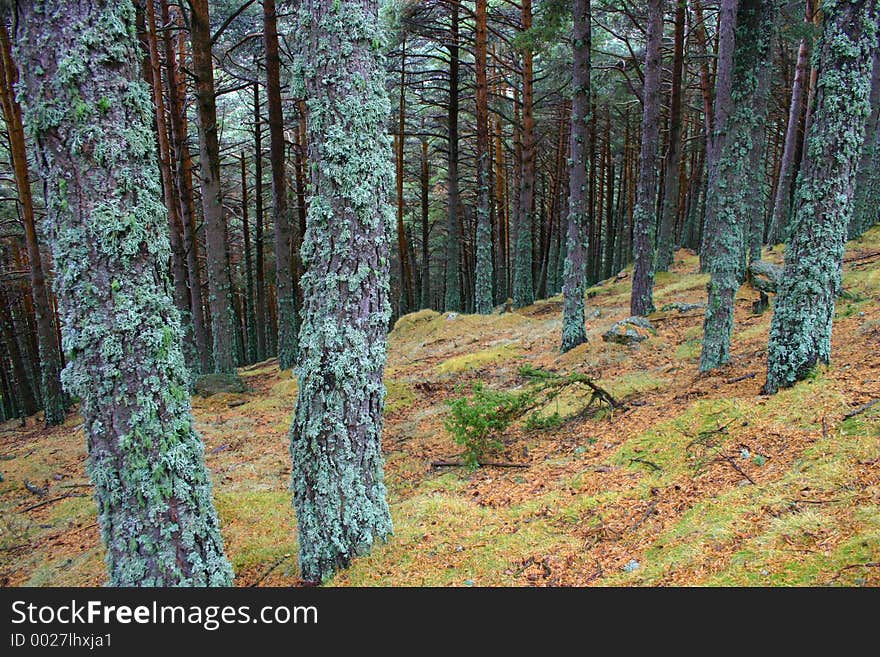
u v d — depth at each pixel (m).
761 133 13.12
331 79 4.26
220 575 3.92
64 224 3.32
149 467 3.56
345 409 4.47
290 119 17.44
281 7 16.39
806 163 5.29
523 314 16.41
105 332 3.39
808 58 15.31
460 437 6.34
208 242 13.39
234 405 11.97
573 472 5.48
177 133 14.09
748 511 3.81
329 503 4.45
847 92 4.96
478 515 4.98
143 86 3.49
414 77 22.11
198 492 3.81
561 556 4.01
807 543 3.32
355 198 4.34
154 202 3.53
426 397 9.81
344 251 4.37
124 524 3.61
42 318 14.59
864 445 4.10
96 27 3.24
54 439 12.26
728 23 8.20
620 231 30.00
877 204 14.51
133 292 3.44
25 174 14.07
